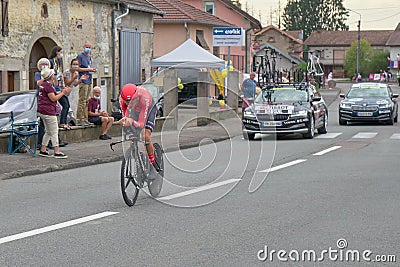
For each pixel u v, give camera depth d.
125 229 9.03
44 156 16.03
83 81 19.59
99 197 11.52
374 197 11.42
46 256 7.64
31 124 16.23
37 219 9.68
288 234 8.73
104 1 27.34
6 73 21.56
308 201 11.06
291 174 14.13
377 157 17.20
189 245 8.17
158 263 7.38
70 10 25.17
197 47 27.30
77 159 16.03
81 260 7.48
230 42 30.95
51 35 24.00
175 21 42.75
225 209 10.40
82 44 26.05
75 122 19.84
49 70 15.87
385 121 28.73
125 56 29.56
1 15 21.17
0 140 16.30
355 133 24.73
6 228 9.08
